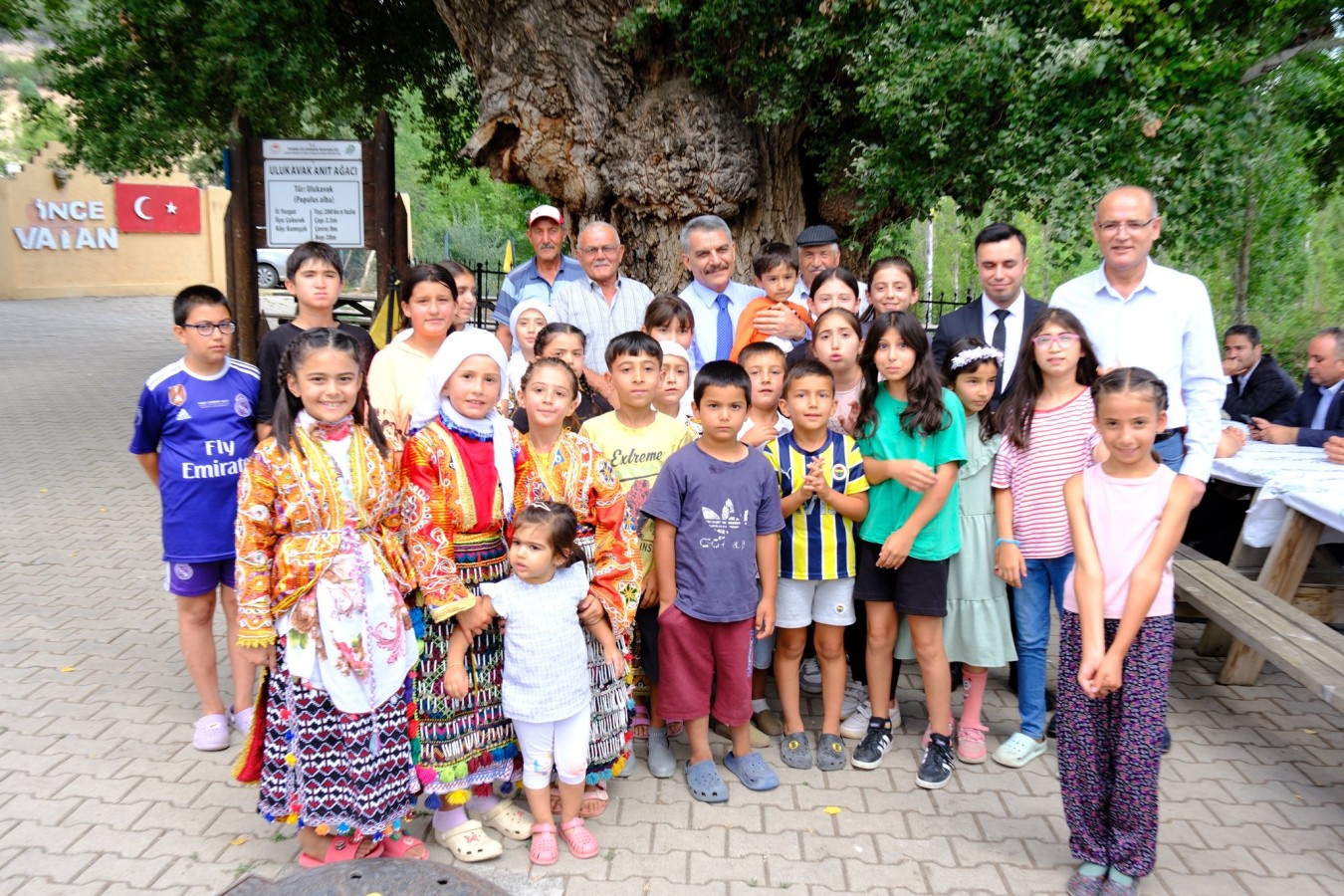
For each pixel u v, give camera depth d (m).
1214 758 3.90
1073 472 3.57
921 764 3.78
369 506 2.90
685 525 3.47
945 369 3.88
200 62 10.38
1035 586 3.75
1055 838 3.31
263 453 2.82
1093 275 3.85
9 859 3.03
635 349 3.61
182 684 4.33
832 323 3.76
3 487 7.55
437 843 3.24
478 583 3.12
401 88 12.65
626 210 8.04
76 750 3.72
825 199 8.54
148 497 7.41
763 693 4.07
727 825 3.35
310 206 7.05
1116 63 5.95
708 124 7.58
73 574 5.69
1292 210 11.82
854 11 6.81
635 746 3.94
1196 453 3.67
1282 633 3.86
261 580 2.81
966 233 8.46
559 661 3.08
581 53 7.54
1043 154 6.21
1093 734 3.01
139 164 11.79
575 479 3.28
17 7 10.88
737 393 3.39
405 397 3.82
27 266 22.16
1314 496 4.26
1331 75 8.06
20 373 12.88
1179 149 6.00
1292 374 13.88
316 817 2.82
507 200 27.02
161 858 3.07
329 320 3.92
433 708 3.11
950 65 6.14
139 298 23.47
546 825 3.16
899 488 3.60
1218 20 6.34
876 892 3.00
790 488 3.67
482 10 7.79
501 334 5.79
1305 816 3.48
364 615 2.81
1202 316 3.69
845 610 3.73
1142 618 2.85
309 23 10.33
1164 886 3.05
